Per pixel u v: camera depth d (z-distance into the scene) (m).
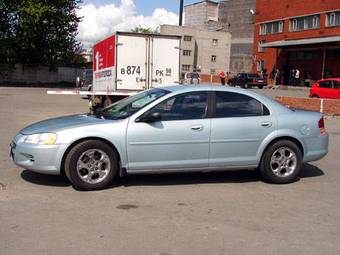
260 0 58.19
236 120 7.46
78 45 48.66
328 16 47.00
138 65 16.55
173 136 7.16
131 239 5.02
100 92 16.53
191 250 4.75
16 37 43.47
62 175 7.77
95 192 6.88
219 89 7.57
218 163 7.42
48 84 46.62
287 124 7.70
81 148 6.86
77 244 4.85
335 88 25.98
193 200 6.58
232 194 6.96
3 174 7.79
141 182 7.52
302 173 8.59
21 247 4.74
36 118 16.53
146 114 7.12
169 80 16.91
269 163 7.61
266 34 57.03
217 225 5.54
